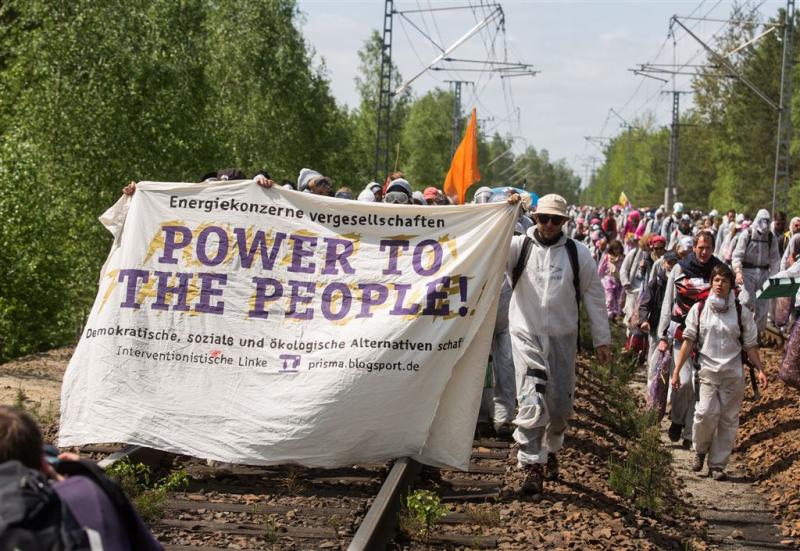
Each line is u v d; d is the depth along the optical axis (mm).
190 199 8398
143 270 8266
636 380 16000
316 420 7781
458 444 7980
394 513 7121
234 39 43312
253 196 8406
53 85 22344
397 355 7902
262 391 7934
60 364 14375
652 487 8883
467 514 7418
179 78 24406
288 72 44656
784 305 17344
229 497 7598
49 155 21703
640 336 15695
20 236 19234
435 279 8086
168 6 25984
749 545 7844
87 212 21578
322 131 48969
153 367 8047
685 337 10047
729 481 9891
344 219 8344
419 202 12219
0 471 3010
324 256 8250
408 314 8000
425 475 8508
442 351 7953
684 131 99438
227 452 7816
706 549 7617
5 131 23484
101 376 8031
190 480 8047
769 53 67875
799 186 55719
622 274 17344
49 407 10820
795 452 10328
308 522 7031
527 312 8094
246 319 8141
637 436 11492
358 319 8047
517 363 8148
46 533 2982
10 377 13000
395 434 7832
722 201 74312
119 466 7395
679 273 10953
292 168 45188
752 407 12891
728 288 9742
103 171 22016
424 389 7891
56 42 22406
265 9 44344
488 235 8156
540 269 8062
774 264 16906
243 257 8289
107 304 8203
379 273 8172
